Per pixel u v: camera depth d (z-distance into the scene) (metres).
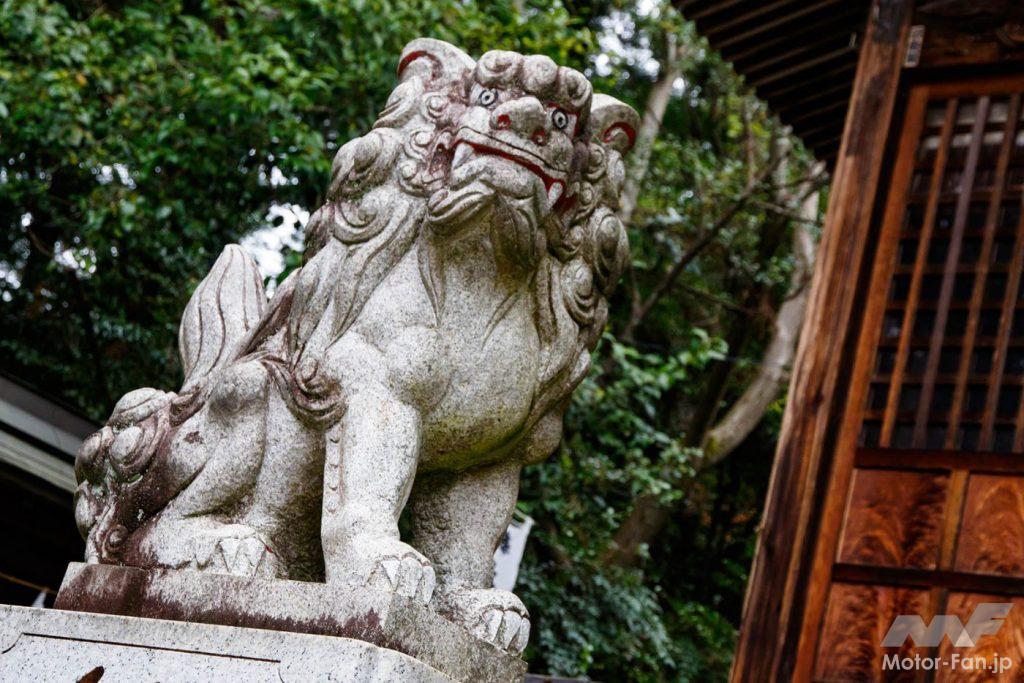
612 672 8.84
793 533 3.54
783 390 10.27
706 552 11.52
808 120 5.48
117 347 7.76
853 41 4.82
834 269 3.80
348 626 1.88
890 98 3.92
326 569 2.03
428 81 2.31
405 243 2.21
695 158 9.60
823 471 3.62
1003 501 3.40
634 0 10.50
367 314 2.19
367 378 2.14
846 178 3.89
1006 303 3.60
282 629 1.92
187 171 7.11
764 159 10.52
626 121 2.42
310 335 2.24
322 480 2.20
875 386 3.69
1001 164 3.75
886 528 3.51
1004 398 3.54
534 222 2.14
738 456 11.47
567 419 8.00
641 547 8.95
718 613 11.23
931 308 3.70
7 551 5.62
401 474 2.09
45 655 2.08
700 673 9.95
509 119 2.09
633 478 8.14
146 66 6.55
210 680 1.90
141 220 6.72
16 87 6.50
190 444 2.23
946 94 3.91
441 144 2.22
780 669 3.41
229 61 6.41
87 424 5.36
